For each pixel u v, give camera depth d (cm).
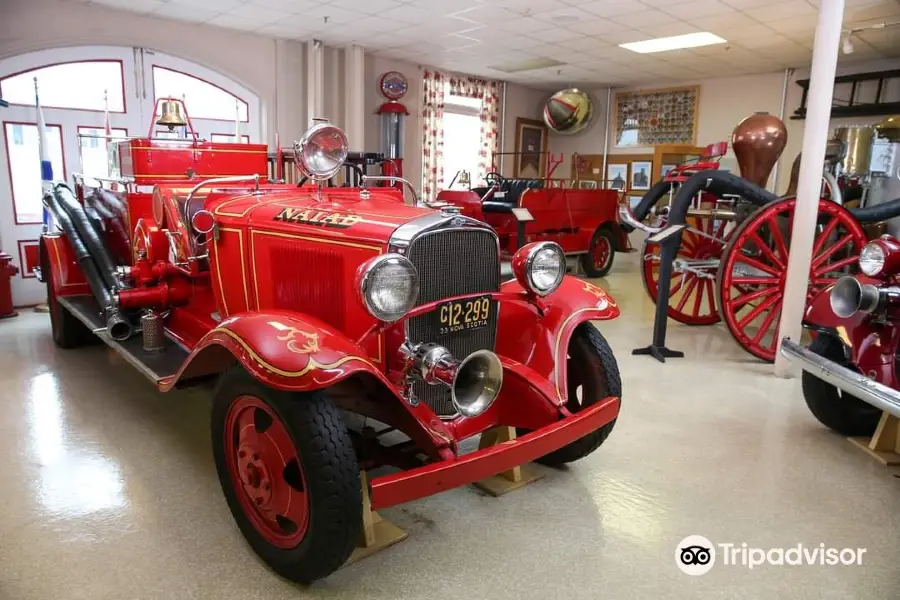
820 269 465
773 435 338
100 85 666
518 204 828
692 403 386
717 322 612
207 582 207
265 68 788
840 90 853
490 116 1095
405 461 244
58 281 438
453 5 635
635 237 1145
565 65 939
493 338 252
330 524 185
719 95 1007
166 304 346
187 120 426
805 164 414
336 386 229
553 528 243
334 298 241
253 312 217
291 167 732
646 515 254
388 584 208
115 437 316
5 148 610
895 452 312
